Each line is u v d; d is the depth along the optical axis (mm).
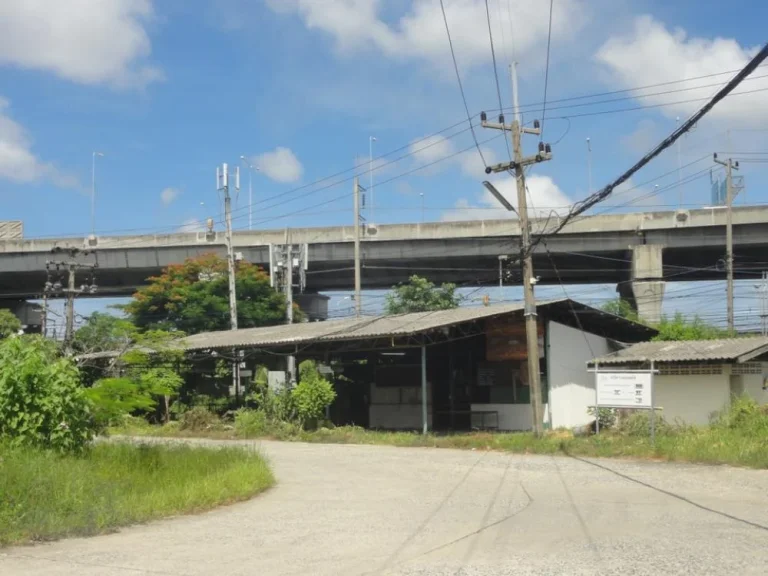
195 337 36062
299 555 8047
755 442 18078
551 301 26359
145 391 16938
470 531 9414
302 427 28141
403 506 11773
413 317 28750
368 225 47031
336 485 14617
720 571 7039
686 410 24906
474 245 45844
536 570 7141
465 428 29906
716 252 44719
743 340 26547
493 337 27953
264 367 33406
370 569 7320
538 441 21469
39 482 9930
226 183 38500
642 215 43094
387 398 32500
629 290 47406
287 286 39906
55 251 35000
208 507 11594
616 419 25125
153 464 14180
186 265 47125
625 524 9766
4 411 12258
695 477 14930
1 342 13539
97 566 7457
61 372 12914
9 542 8469
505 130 22266
